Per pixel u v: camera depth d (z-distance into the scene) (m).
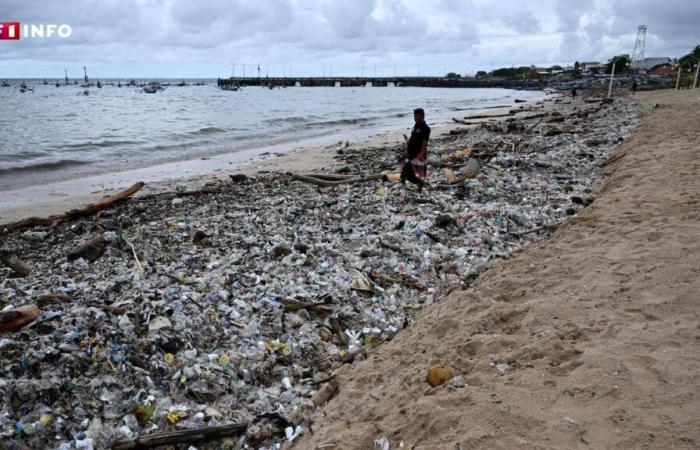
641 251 6.05
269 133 32.41
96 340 5.14
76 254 8.80
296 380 5.19
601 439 2.97
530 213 10.25
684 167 10.64
